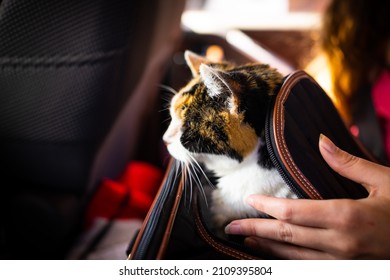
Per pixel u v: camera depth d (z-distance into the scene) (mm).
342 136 623
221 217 646
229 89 549
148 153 1349
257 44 1446
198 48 1453
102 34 620
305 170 502
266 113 562
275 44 1523
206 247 537
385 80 1006
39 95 676
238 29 1512
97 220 880
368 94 999
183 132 617
